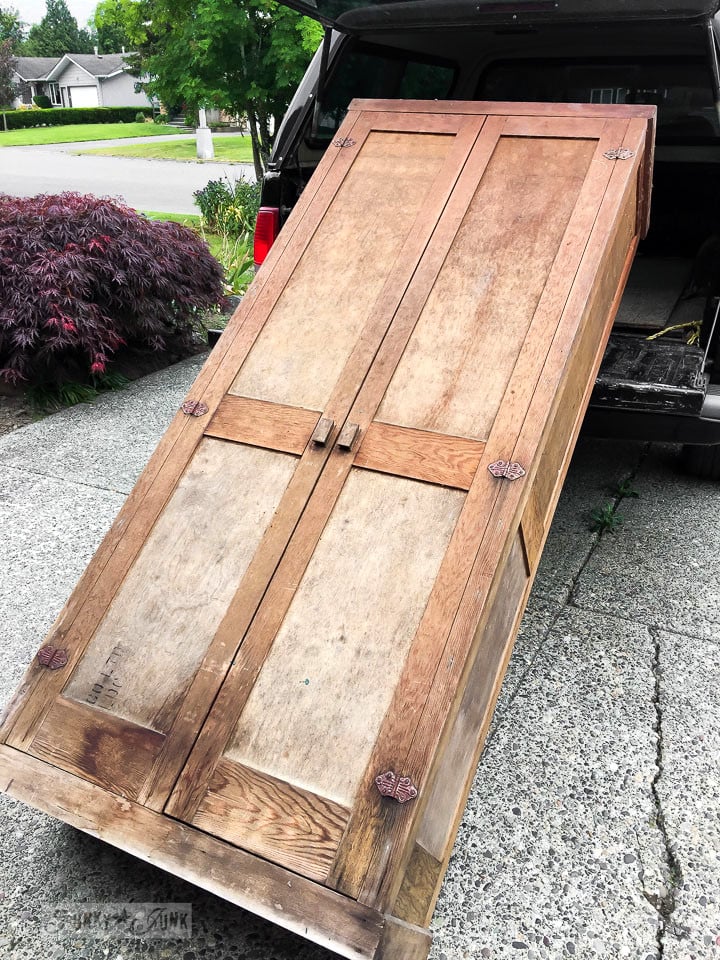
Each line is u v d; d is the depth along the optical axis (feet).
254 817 5.60
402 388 7.00
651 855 6.82
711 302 11.36
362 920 5.12
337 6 9.64
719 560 10.75
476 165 8.09
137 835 5.73
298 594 6.30
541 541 7.20
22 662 8.96
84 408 15.90
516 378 6.79
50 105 204.54
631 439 10.57
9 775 6.10
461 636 5.82
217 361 7.62
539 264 7.32
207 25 26.37
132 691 6.24
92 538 11.39
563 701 8.45
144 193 46.42
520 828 7.06
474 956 6.07
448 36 11.90
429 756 5.47
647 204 8.80
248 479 6.97
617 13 8.90
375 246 7.92
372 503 6.55
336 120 11.66
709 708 8.34
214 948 6.17
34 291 15.17
